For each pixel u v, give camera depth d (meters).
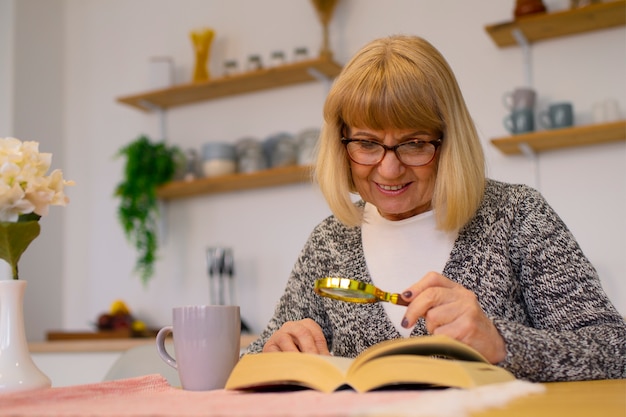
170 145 3.36
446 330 0.97
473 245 1.28
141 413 0.63
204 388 1.04
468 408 0.62
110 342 2.75
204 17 3.36
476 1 2.84
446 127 1.25
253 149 3.03
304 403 0.68
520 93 2.58
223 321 1.05
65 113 3.58
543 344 1.02
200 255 3.23
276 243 3.11
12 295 1.04
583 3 2.52
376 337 1.28
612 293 2.52
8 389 1.00
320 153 1.38
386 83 1.19
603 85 2.59
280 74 3.03
